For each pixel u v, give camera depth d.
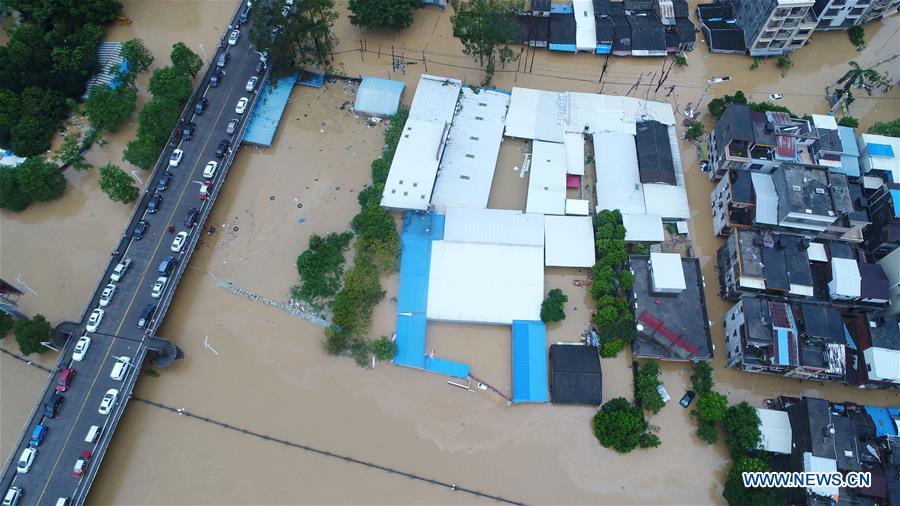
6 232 79.25
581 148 85.06
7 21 95.12
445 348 72.75
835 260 72.94
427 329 73.62
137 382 69.31
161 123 81.19
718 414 65.81
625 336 69.62
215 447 66.56
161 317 70.69
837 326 68.75
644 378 68.94
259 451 66.56
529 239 76.75
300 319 74.06
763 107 85.56
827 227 76.12
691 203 83.69
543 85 93.44
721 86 94.12
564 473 66.31
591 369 69.31
